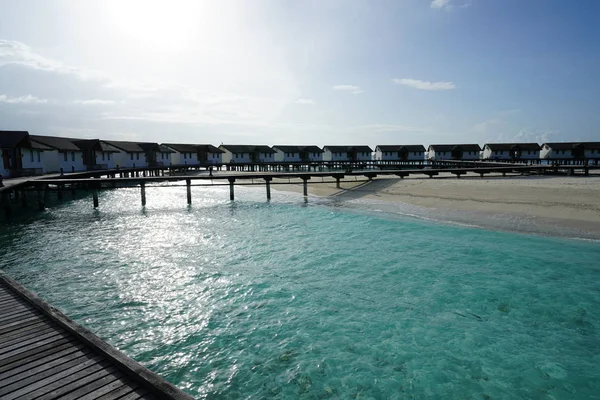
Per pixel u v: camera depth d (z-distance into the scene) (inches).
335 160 3447.3
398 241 721.6
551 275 522.9
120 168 2257.6
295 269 580.7
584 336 371.9
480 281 509.0
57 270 594.2
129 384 208.5
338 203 1258.6
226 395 295.6
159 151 2684.5
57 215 1144.8
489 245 668.7
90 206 1357.0
